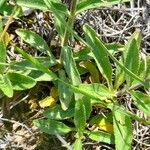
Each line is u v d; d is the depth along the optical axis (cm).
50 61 22
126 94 23
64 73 23
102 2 21
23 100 23
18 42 24
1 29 22
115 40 24
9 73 21
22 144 23
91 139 23
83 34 24
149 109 21
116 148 21
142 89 24
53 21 24
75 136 22
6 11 23
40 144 23
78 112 21
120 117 21
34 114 23
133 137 23
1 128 23
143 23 24
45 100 23
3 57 21
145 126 23
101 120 23
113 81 24
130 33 24
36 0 21
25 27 24
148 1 24
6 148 23
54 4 21
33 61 19
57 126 22
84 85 21
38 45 23
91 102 22
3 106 23
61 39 22
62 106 22
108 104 22
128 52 21
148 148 23
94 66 23
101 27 24
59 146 23
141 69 21
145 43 24
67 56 22
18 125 23
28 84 21
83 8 21
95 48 21
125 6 24
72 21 21
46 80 22
